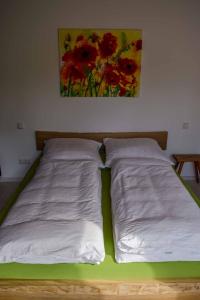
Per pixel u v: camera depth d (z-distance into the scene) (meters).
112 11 2.62
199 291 1.34
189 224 1.52
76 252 1.37
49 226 1.48
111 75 2.82
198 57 2.79
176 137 3.12
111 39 2.70
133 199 1.84
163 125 3.06
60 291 1.31
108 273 1.36
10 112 2.95
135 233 1.46
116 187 2.08
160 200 1.83
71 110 2.96
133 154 2.62
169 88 2.91
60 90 2.87
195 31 2.70
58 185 2.02
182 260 1.45
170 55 2.78
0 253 1.37
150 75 2.85
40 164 2.49
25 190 1.94
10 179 3.23
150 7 2.62
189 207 1.75
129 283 1.30
